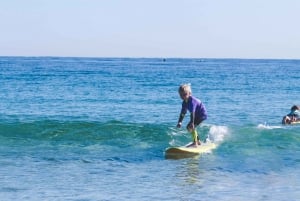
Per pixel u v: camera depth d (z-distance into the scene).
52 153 16.42
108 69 129.88
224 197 10.93
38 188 11.57
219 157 15.94
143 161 15.20
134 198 10.76
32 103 36.66
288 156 16.36
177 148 16.33
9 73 96.06
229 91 52.72
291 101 40.50
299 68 173.25
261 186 12.03
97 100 39.94
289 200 10.77
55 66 155.50
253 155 16.45
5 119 25.67
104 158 15.64
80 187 11.73
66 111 31.39
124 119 27.19
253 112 31.69
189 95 16.41
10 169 13.72
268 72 122.81
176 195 11.04
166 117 28.45
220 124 24.86
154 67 157.00
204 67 168.50
